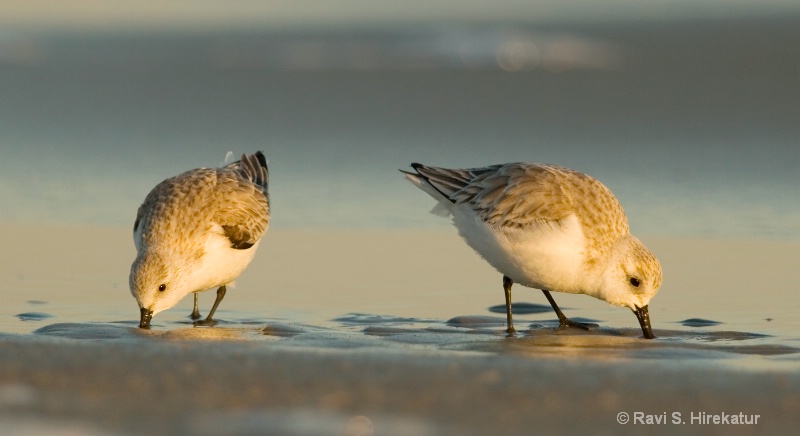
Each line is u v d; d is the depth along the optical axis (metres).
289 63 31.47
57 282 13.78
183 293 12.09
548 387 8.35
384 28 37.53
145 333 11.30
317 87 28.56
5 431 7.03
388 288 13.66
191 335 11.20
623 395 8.17
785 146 22.11
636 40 32.81
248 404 7.77
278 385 8.28
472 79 28.86
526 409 7.77
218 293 12.76
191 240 12.12
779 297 12.99
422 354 9.66
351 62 31.50
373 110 26.25
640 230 16.33
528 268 12.05
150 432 7.06
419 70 30.20
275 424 7.27
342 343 10.66
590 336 11.40
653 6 39.00
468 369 8.91
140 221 12.59
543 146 22.61
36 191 18.94
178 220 12.18
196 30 38.25
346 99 27.30
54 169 20.72
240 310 12.76
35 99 27.89
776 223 16.58
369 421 7.39
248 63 31.53
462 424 7.40
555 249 11.84
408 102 26.84
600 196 12.08
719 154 21.58
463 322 12.10
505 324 12.11
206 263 12.20
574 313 12.75
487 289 13.72
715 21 35.06
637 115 24.92
